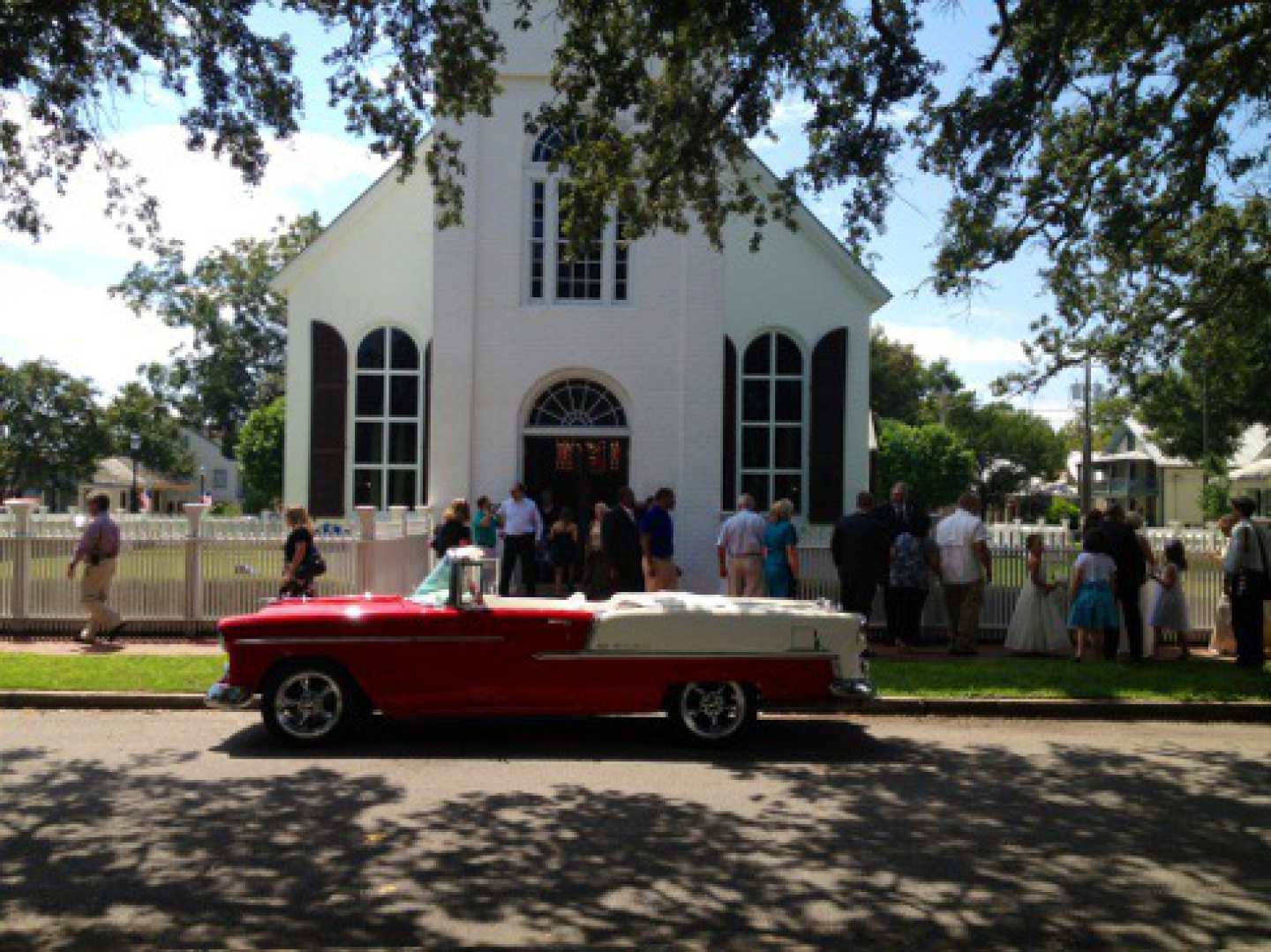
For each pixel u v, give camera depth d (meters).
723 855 5.84
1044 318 13.26
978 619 13.35
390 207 19.61
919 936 4.74
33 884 5.25
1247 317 13.23
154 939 4.59
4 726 9.28
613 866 5.63
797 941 4.67
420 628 8.42
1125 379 13.32
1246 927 4.88
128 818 6.41
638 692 8.48
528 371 17.78
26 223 10.62
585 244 10.88
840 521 13.45
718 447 17.66
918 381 76.44
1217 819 6.71
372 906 4.99
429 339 19.53
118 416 60.41
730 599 9.23
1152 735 9.59
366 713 8.98
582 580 17.31
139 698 10.20
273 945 4.54
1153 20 10.40
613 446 18.05
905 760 8.34
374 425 19.61
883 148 10.02
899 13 9.61
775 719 10.02
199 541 14.28
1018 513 71.81
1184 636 13.45
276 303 49.28
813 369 19.50
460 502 15.23
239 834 6.09
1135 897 5.27
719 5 9.04
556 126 10.51
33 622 14.27
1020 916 5.00
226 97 10.23
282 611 8.65
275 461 46.91
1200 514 59.62
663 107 10.50
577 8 10.01
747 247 19.53
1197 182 10.71
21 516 14.34
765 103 10.20
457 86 10.41
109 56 9.90
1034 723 10.10
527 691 8.44
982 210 10.16
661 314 17.83
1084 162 11.20
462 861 5.66
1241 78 10.49
